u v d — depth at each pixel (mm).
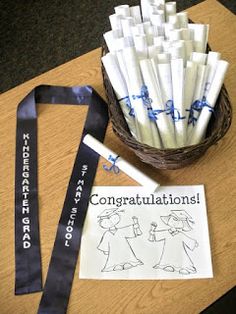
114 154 796
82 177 796
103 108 874
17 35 1744
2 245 738
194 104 755
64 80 923
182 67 714
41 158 826
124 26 782
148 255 708
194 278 683
